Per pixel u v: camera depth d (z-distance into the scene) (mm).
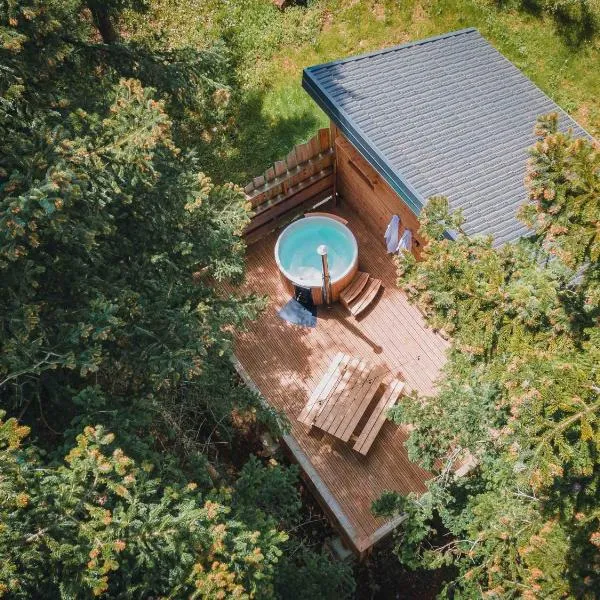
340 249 14141
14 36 7020
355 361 12633
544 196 5430
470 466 10586
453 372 8305
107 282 8039
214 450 11828
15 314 6836
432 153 11406
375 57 12703
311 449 12094
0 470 5633
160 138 8023
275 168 13406
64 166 6730
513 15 16922
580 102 16266
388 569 11570
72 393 7852
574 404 5145
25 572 5852
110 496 6434
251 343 13305
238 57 16625
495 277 6359
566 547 6270
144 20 16875
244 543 6371
